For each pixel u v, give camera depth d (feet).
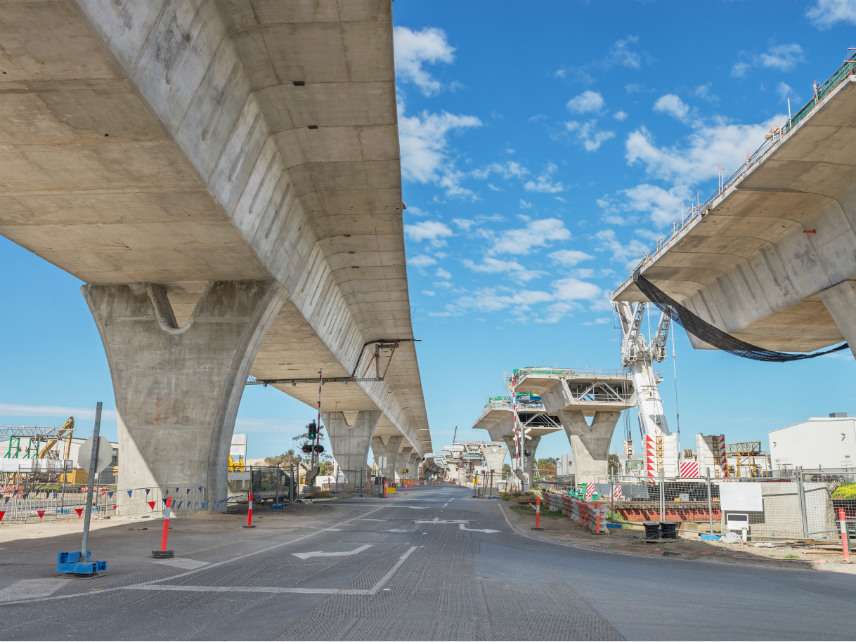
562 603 28.07
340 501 142.61
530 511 106.32
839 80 59.47
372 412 242.37
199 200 62.13
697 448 142.51
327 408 235.81
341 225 94.38
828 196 77.00
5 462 197.98
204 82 52.60
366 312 145.28
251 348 88.89
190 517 79.51
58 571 33.65
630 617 25.23
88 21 37.24
